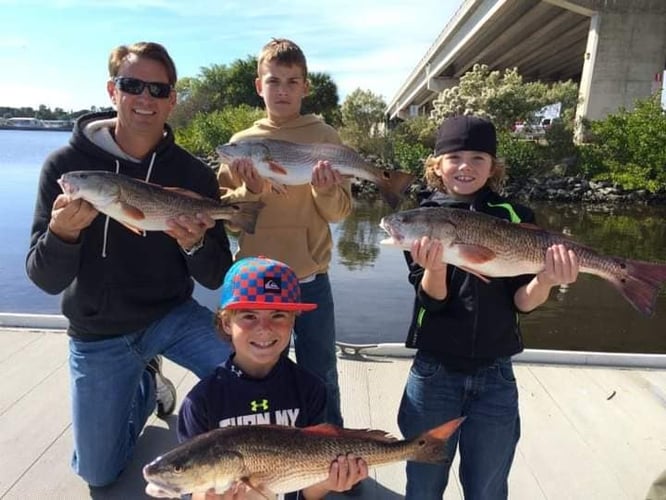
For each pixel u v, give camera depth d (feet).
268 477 6.89
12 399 14.19
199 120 124.88
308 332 12.37
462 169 9.46
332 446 7.13
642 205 83.41
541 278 8.87
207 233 11.84
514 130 104.06
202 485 6.52
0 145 232.94
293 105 13.00
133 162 11.54
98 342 11.25
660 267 8.70
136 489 11.20
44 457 12.00
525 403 14.56
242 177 12.67
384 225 9.21
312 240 12.61
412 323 9.59
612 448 12.67
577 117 96.58
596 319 35.22
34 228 11.03
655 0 92.17
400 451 7.33
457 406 9.14
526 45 138.41
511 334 9.14
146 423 13.46
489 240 8.88
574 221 71.26
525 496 11.07
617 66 94.02
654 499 9.45
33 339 17.79
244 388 8.04
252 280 7.79
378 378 15.94
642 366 16.79
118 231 11.19
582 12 96.07
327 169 12.19
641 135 85.51
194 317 12.08
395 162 99.40
